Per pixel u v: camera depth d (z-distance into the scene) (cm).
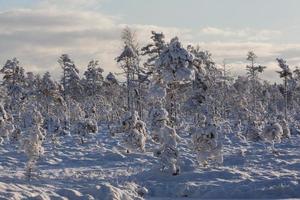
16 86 7888
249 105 8156
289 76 7875
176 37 3956
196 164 3120
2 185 2005
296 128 6675
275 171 2945
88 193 2023
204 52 6241
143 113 6500
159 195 2434
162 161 2758
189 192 2422
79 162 3581
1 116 5031
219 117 6425
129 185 2364
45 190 2056
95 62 8450
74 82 8350
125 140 3834
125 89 7869
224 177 2709
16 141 4862
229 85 7806
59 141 4981
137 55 5966
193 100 5175
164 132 2809
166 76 3912
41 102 7056
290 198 2270
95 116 7312
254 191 2356
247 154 3844
